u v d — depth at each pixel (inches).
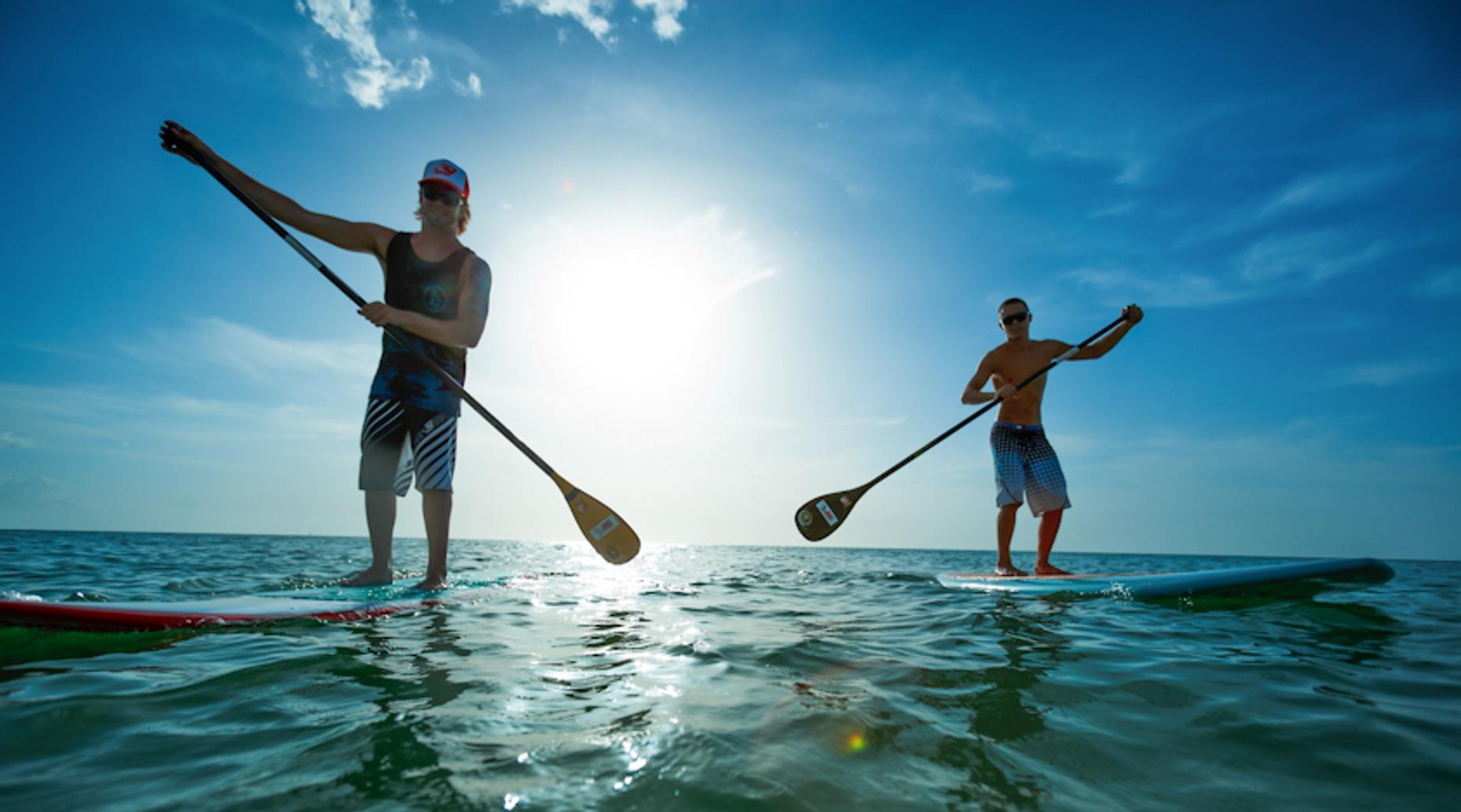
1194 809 41.3
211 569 230.5
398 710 55.1
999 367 197.2
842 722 55.2
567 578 197.6
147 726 50.3
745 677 71.4
